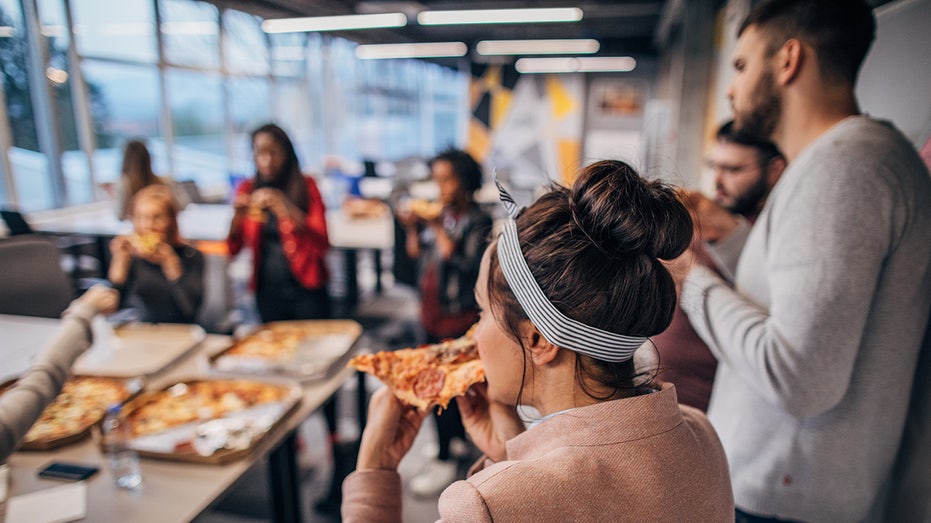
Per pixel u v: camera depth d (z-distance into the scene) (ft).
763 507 3.18
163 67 18.95
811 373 2.64
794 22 2.96
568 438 1.80
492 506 1.58
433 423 8.06
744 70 3.25
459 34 31.58
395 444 2.78
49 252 6.67
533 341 1.90
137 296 7.76
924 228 2.71
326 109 28.96
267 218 8.64
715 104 17.33
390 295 17.03
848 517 3.02
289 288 8.87
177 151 20.15
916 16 3.45
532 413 2.25
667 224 1.74
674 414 1.87
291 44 26.05
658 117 28.94
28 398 3.17
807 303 2.65
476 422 2.70
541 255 1.75
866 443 2.93
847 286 2.61
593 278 1.70
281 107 25.96
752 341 2.84
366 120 34.35
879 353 2.83
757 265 3.26
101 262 13.08
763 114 3.25
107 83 17.03
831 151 2.76
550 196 1.92
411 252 10.59
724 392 3.46
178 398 5.00
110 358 5.84
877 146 2.69
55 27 15.10
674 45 28.50
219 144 22.56
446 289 7.89
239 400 4.99
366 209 16.56
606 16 27.30
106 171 17.28
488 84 40.65
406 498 7.56
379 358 2.82
